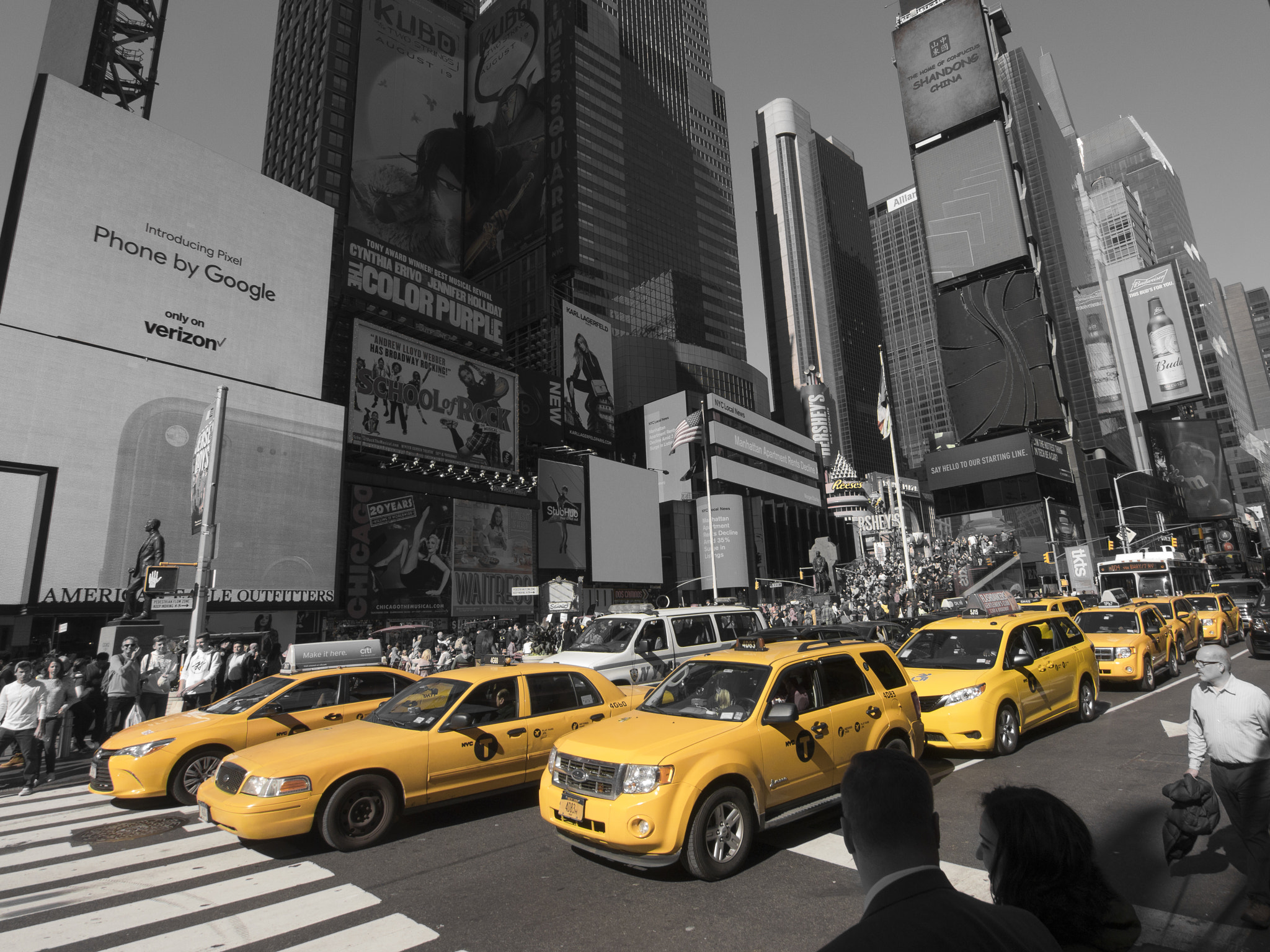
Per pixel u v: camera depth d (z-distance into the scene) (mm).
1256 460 137125
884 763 1714
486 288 89375
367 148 77250
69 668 15711
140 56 40188
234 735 9250
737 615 14703
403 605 41594
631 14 123125
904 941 1274
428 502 44531
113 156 32375
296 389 38312
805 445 101625
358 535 40344
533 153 87562
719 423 81188
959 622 11117
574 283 94875
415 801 7457
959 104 83938
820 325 182375
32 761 10258
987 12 86312
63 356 28594
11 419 26953
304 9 83125
